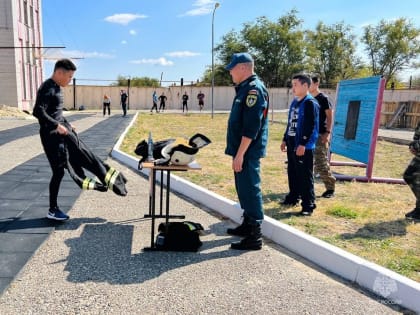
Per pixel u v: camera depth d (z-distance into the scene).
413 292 2.94
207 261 3.68
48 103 4.38
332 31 62.84
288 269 3.57
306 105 4.88
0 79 26.48
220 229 4.59
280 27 57.62
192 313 2.79
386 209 5.45
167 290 3.11
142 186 6.61
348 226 4.66
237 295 3.07
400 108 23.73
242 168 3.96
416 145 4.87
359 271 3.31
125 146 11.15
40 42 32.59
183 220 4.86
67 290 3.04
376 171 8.94
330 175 6.06
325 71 64.00
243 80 3.99
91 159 4.71
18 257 3.56
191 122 23.66
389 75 61.84
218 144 13.05
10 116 22.08
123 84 52.72
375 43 61.59
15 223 4.48
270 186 6.74
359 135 7.89
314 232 4.40
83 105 43.25
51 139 4.34
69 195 5.77
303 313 2.84
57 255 3.68
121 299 2.95
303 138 4.88
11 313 2.71
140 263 3.58
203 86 45.91
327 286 3.27
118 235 4.26
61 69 4.41
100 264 3.52
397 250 3.90
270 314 2.81
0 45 26.22
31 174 7.12
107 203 5.47
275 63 58.88
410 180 4.97
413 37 60.03
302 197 5.06
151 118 26.67
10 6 25.95
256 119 3.79
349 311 2.89
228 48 59.56
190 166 3.91
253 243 3.98
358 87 8.08
